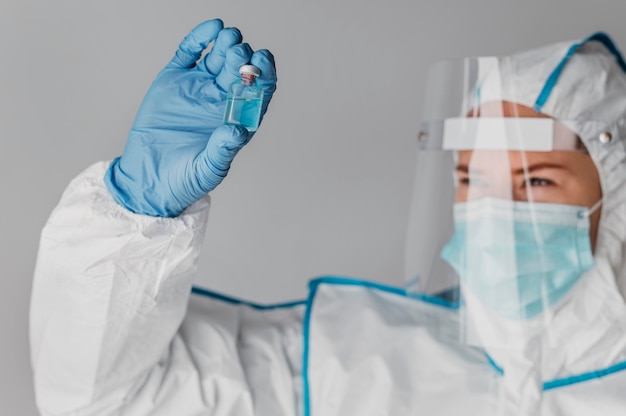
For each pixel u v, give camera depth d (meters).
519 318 1.39
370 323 1.58
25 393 1.89
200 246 1.20
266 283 2.11
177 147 1.14
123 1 1.95
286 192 2.11
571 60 1.41
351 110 2.12
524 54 1.44
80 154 1.93
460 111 1.46
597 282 1.41
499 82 1.41
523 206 1.40
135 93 1.96
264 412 1.38
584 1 2.13
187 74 1.19
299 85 2.09
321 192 2.12
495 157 1.40
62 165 1.92
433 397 1.43
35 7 1.89
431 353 1.51
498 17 2.13
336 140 2.12
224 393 1.36
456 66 1.46
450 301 1.54
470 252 1.42
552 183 1.40
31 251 1.90
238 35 1.14
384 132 2.13
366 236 2.15
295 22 2.08
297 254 2.12
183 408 1.31
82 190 1.19
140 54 1.96
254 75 1.00
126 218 1.14
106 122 1.95
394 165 2.14
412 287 1.57
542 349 1.40
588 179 1.41
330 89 2.11
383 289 1.72
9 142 1.89
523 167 1.39
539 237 1.39
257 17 2.05
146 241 1.15
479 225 1.41
